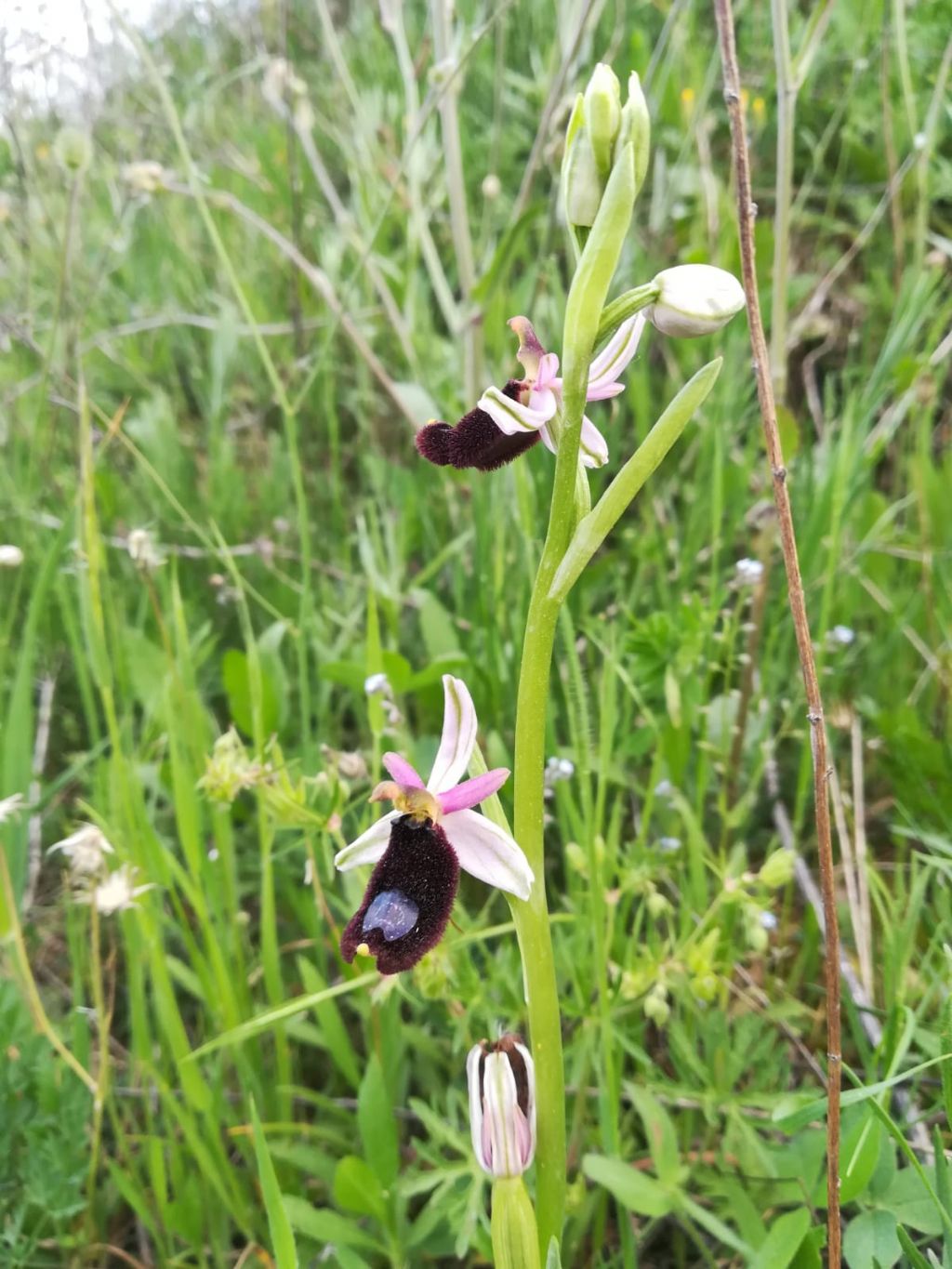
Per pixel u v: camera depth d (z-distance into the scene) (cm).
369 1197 17
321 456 37
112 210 44
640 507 31
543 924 13
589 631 22
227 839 20
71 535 27
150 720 24
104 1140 20
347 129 43
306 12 54
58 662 29
